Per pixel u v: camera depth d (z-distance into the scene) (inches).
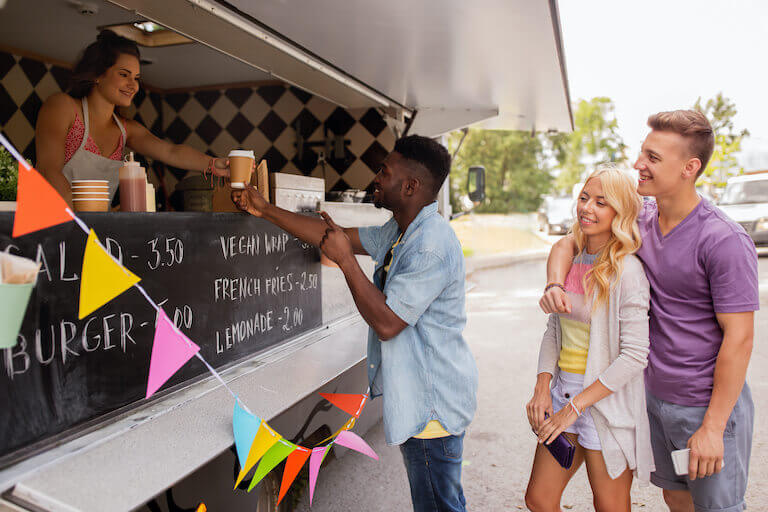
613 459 73.0
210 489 65.5
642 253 74.1
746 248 66.6
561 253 78.5
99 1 124.0
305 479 118.5
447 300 75.6
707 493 72.2
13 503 49.0
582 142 1085.8
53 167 95.0
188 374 79.2
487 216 977.5
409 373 74.9
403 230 82.4
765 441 142.7
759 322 277.9
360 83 154.3
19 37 151.0
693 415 72.2
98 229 63.2
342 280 133.4
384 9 91.4
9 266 37.5
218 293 85.5
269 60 124.0
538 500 80.9
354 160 191.0
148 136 106.8
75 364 60.4
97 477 51.9
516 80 150.6
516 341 256.8
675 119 67.9
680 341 71.9
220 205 94.9
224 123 195.0
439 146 77.4
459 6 89.0
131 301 68.0
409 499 120.1
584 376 75.7
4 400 52.7
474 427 157.6
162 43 151.6
